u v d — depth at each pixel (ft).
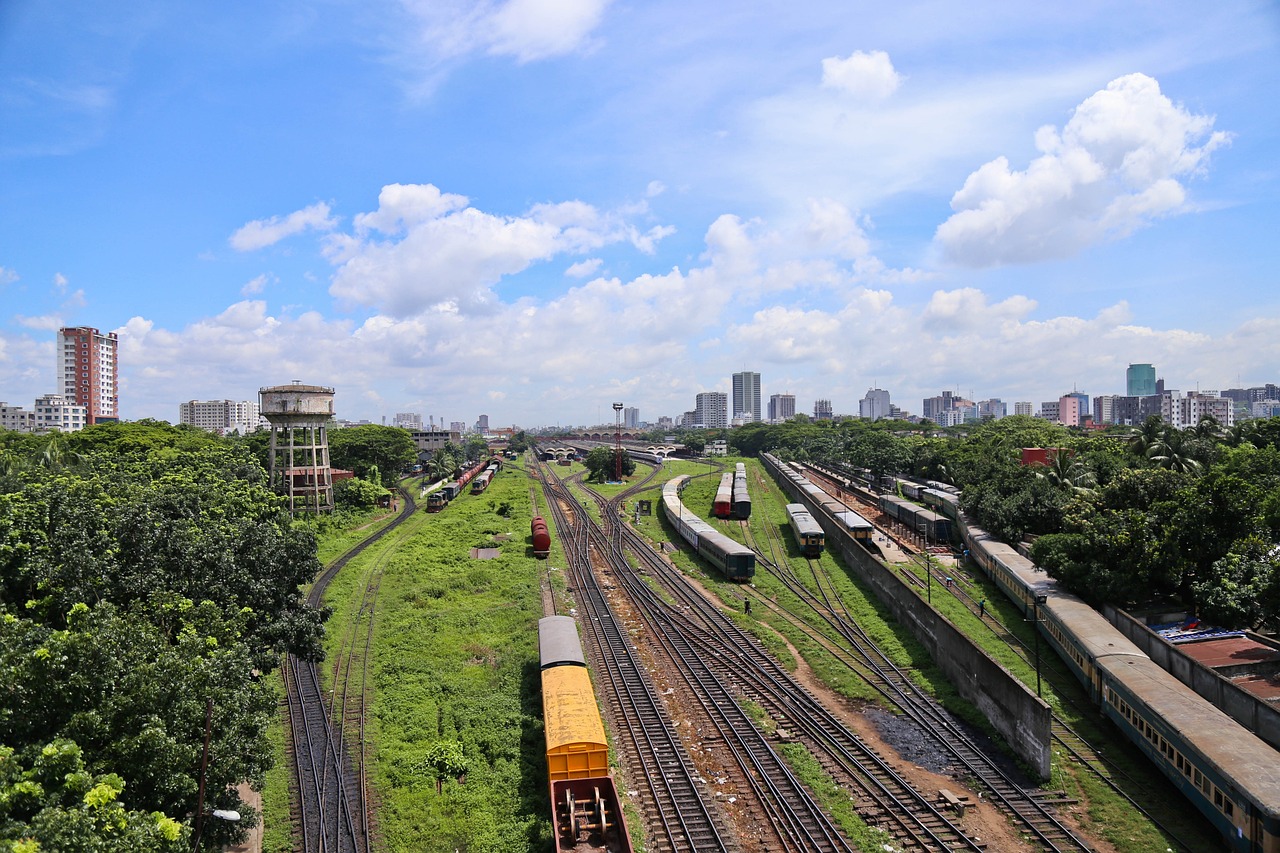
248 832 85.25
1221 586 125.90
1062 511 183.73
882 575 168.96
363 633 150.61
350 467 370.73
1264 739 94.63
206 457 213.87
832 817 85.35
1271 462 178.19
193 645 72.49
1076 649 119.85
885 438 396.37
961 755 100.48
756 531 257.14
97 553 86.84
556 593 183.73
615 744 103.30
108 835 50.39
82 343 583.17
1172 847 81.51
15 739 56.80
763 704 116.88
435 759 99.04
